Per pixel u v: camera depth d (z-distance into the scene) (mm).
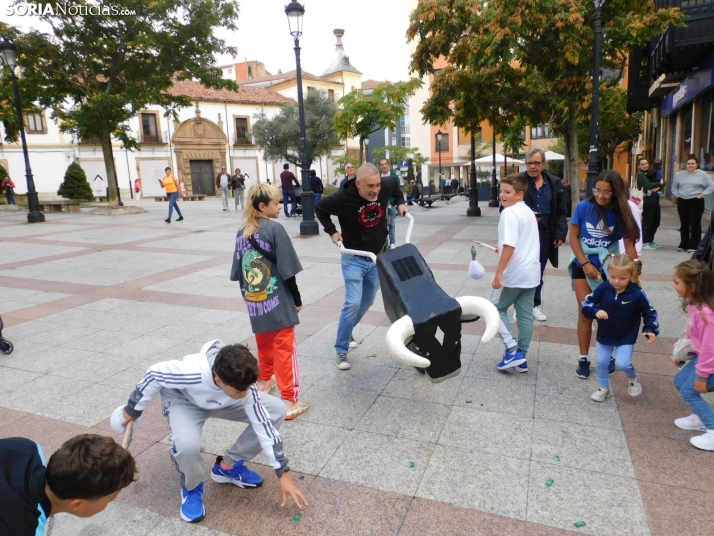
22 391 4039
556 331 5094
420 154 42312
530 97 12719
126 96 18234
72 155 35906
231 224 14992
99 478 1556
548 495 2693
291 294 3496
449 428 3375
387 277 3482
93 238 12445
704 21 11008
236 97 42969
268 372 3826
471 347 4746
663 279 6883
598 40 9430
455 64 13297
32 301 6707
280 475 2482
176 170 40188
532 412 3547
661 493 2676
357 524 2533
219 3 19000
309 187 12078
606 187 3846
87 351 4867
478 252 9320
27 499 1518
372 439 3273
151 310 6172
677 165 17172
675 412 3479
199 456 2516
